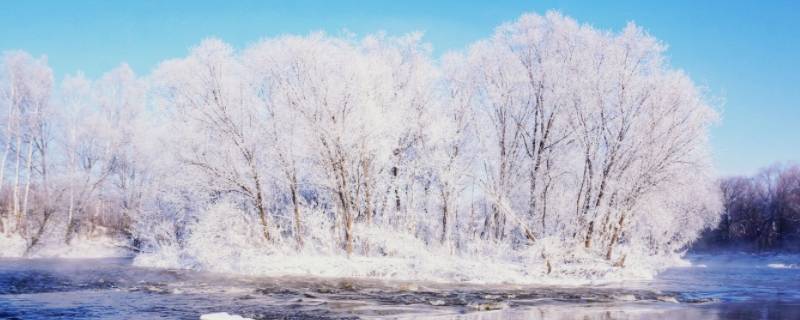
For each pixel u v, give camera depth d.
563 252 29.23
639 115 31.16
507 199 32.69
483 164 34.50
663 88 30.91
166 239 38.28
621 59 31.98
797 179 84.75
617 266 30.75
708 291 25.02
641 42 31.94
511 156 34.44
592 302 20.73
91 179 47.72
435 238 33.81
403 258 30.73
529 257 29.62
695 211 41.84
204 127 32.38
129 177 48.06
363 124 30.38
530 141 34.41
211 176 32.62
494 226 33.81
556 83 32.88
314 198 34.41
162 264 34.00
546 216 33.03
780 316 17.62
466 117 34.88
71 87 48.22
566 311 18.39
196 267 31.86
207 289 22.58
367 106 30.31
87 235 48.28
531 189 33.34
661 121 30.83
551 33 34.16
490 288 24.88
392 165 32.81
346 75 30.77
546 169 33.16
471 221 34.78
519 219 31.19
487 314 17.50
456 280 27.69
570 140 33.03
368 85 30.84
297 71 31.72
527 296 22.22
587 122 31.98
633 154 30.92
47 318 15.59
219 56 32.47
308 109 30.84
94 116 48.31
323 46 32.00
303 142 31.42
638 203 30.92
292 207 33.31
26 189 45.50
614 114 31.67
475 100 35.06
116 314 16.38
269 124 32.44
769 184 91.25
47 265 34.12
